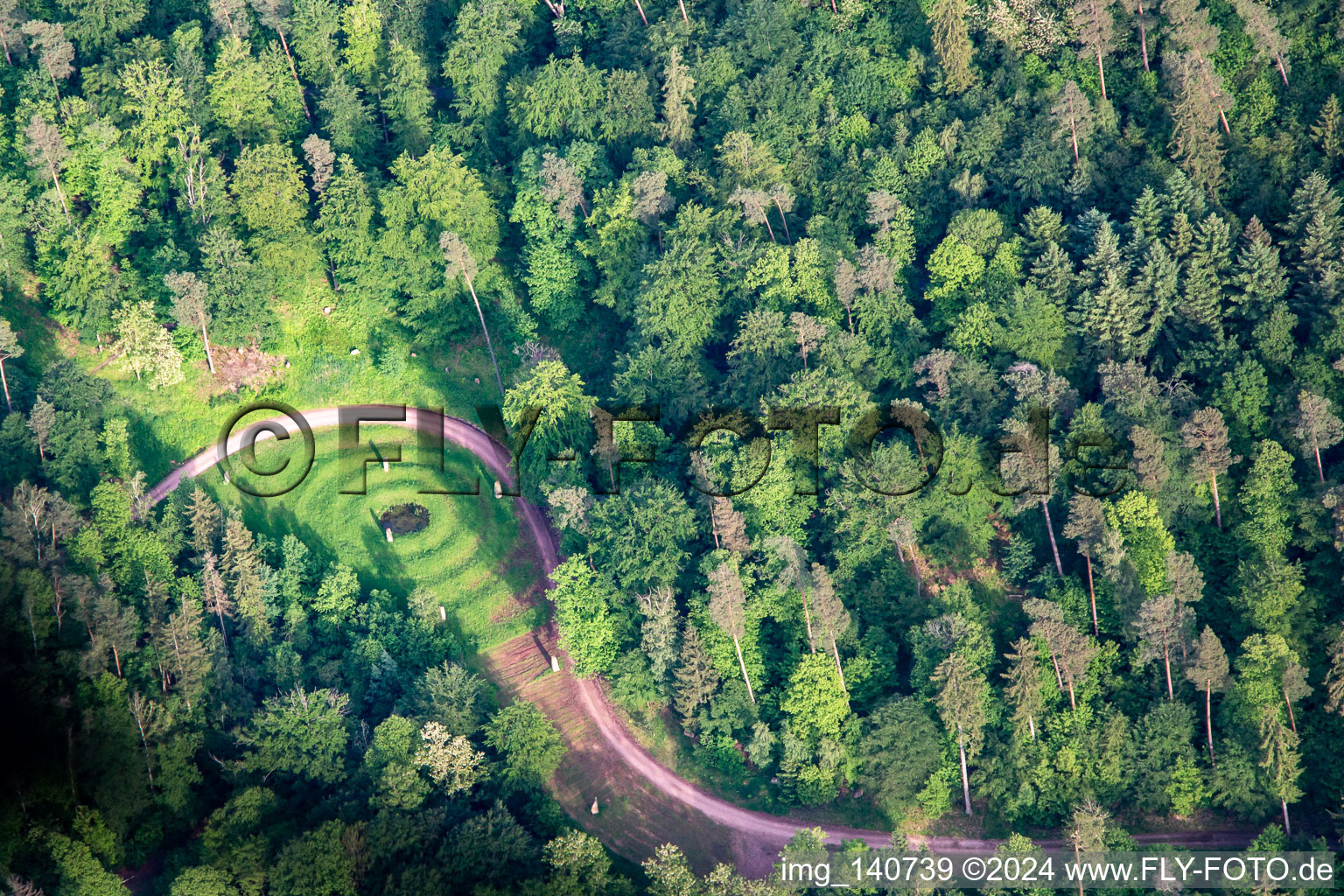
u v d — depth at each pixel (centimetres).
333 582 16325
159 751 14562
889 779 14738
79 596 15112
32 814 14188
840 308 17475
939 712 14850
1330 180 17625
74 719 14488
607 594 15925
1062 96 17900
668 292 17225
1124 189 17812
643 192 17812
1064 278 16900
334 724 14850
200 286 17588
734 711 15338
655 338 17525
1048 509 16100
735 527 15600
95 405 17412
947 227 17812
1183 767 14688
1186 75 17800
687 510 15838
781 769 15100
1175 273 16612
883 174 18162
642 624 15888
